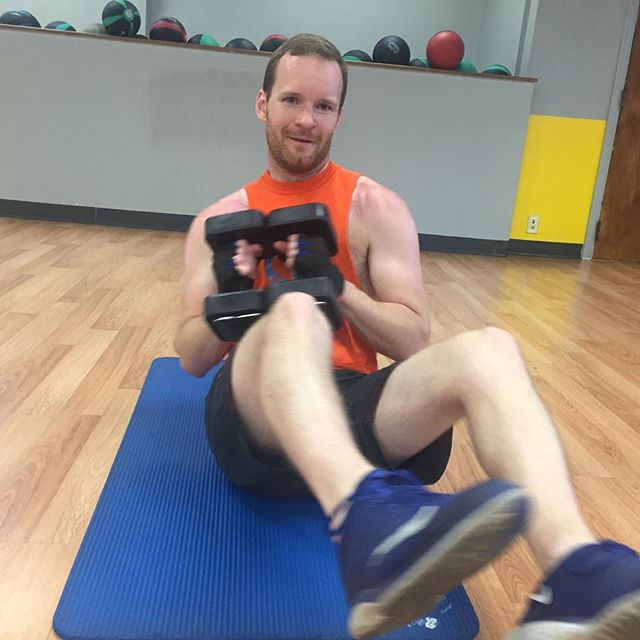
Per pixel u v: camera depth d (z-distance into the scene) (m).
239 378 0.97
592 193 4.75
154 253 3.77
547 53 4.49
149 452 1.40
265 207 1.26
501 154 4.60
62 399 1.74
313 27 5.84
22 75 4.34
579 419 1.89
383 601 0.62
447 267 4.17
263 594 0.99
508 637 0.66
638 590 0.56
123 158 4.50
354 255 1.25
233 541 1.11
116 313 2.56
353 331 1.24
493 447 0.77
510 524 0.58
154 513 1.18
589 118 4.61
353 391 1.07
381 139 4.56
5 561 1.08
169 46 4.34
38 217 4.57
